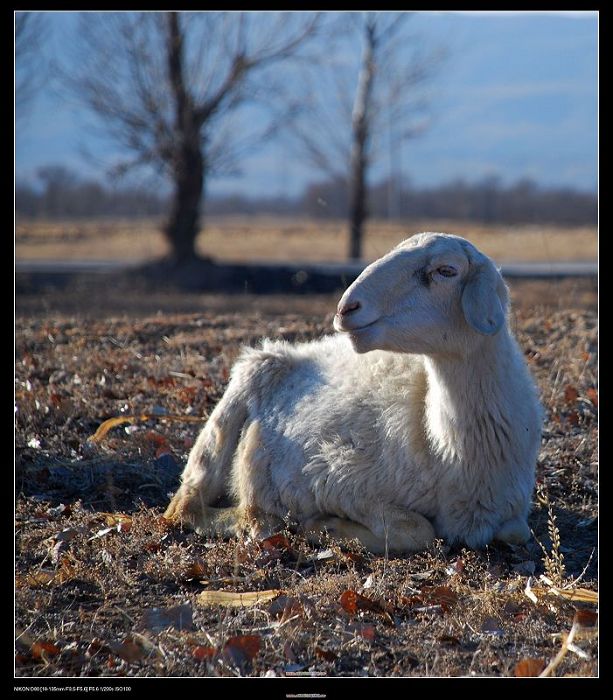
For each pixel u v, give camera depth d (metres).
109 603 14.66
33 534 17.30
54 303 48.47
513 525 16.33
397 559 15.80
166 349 30.44
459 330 15.47
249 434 17.81
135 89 72.00
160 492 19.88
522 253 100.38
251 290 62.03
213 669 12.45
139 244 119.75
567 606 14.35
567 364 26.38
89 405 23.81
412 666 12.84
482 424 15.82
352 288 15.32
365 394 17.03
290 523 16.95
